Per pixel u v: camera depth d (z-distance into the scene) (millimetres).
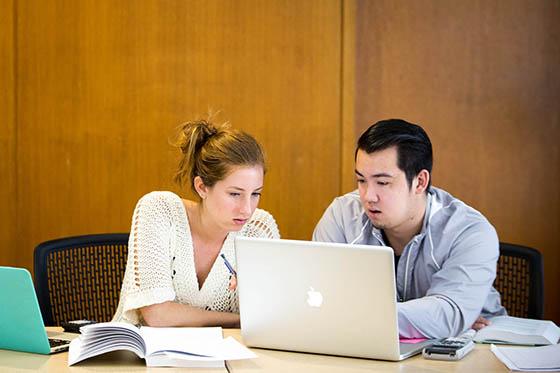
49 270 4160
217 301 3953
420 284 3932
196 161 3787
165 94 5875
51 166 5953
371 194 3670
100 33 5887
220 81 5852
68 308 4223
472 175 5902
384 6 5871
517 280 4211
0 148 5961
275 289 3180
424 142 3701
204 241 3957
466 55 5875
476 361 3111
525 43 5871
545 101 5887
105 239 4344
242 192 3691
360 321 3078
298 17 5820
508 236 5926
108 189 5934
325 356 3178
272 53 5836
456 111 5891
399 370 2975
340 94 5832
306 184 5863
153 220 3863
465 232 3830
